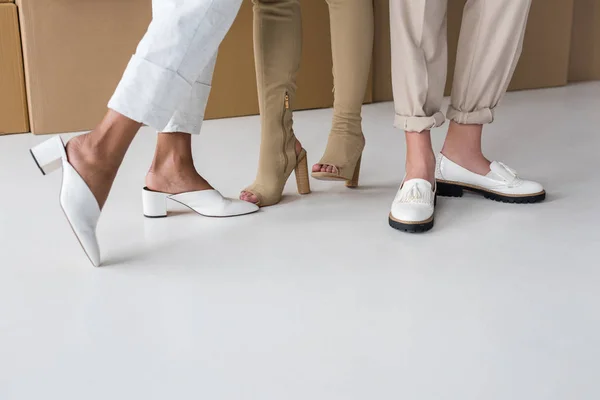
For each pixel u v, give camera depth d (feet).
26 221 5.24
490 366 3.27
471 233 4.97
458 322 3.68
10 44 7.97
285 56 5.23
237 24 8.92
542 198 5.63
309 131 8.30
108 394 3.05
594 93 10.76
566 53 11.35
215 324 3.67
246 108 9.24
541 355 3.37
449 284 4.14
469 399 3.01
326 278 4.22
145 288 4.10
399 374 3.20
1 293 4.02
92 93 8.29
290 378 3.17
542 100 10.21
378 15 9.93
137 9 8.26
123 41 8.27
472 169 5.70
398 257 4.54
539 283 4.16
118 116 4.14
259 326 3.64
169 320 3.71
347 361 3.31
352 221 5.23
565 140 7.76
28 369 3.24
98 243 4.78
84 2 8.02
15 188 6.07
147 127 8.59
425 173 5.25
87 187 4.18
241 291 4.05
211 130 8.45
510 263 4.45
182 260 4.50
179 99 4.14
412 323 3.67
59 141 4.20
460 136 5.68
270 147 5.47
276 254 4.59
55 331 3.59
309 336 3.54
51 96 8.13
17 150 7.47
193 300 3.94
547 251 4.64
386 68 10.21
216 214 5.28
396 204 5.10
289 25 5.18
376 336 3.54
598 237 4.89
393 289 4.07
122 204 5.64
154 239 4.86
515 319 3.72
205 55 4.12
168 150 5.18
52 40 8.00
